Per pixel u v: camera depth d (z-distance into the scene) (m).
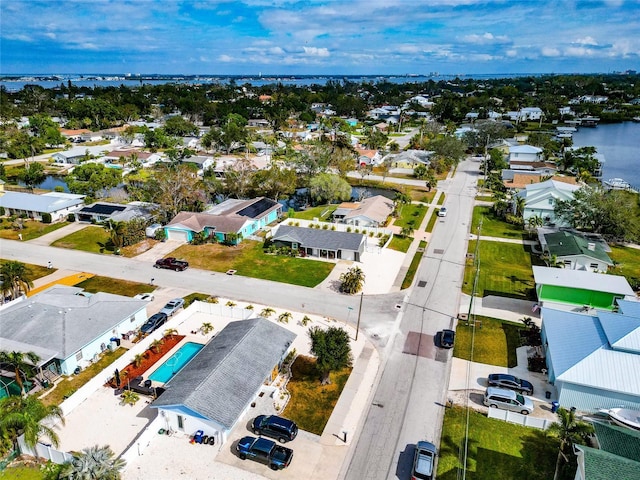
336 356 37.53
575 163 114.06
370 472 30.03
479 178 114.50
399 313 50.38
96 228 76.00
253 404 35.44
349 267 62.00
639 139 176.75
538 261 64.44
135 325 46.84
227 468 29.89
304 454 31.27
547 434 31.84
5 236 72.62
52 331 40.44
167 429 33.00
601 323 39.88
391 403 36.47
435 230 77.06
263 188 94.50
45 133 145.00
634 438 29.45
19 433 30.20
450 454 31.41
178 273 59.88
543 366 40.88
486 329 47.09
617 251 68.31
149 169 115.81
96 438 32.50
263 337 40.72
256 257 65.00
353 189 106.44
